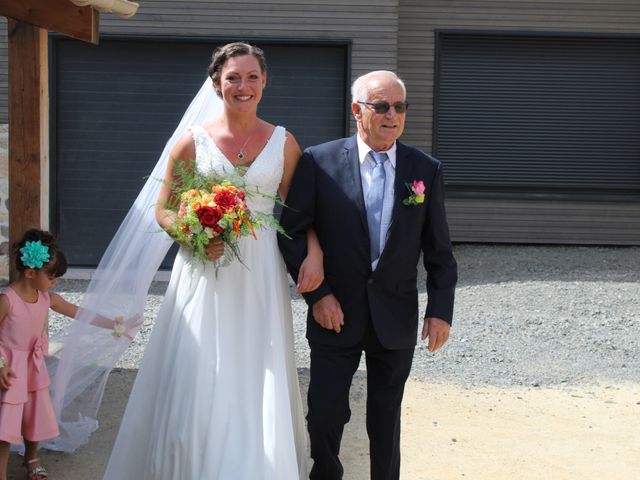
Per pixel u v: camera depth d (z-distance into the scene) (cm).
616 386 670
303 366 699
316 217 388
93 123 1110
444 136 1249
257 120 397
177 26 1100
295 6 1100
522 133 1252
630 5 1224
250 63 380
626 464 498
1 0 483
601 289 1000
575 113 1251
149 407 385
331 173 385
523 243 1255
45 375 436
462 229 1252
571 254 1200
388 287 380
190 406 361
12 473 448
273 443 361
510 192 1258
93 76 1106
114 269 460
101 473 454
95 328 465
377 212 381
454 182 1254
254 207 386
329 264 383
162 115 1117
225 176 378
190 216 355
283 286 399
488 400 625
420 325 846
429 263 398
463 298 961
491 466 489
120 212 1119
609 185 1262
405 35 1223
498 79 1244
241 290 382
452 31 1220
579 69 1245
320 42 1101
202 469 357
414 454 506
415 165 386
